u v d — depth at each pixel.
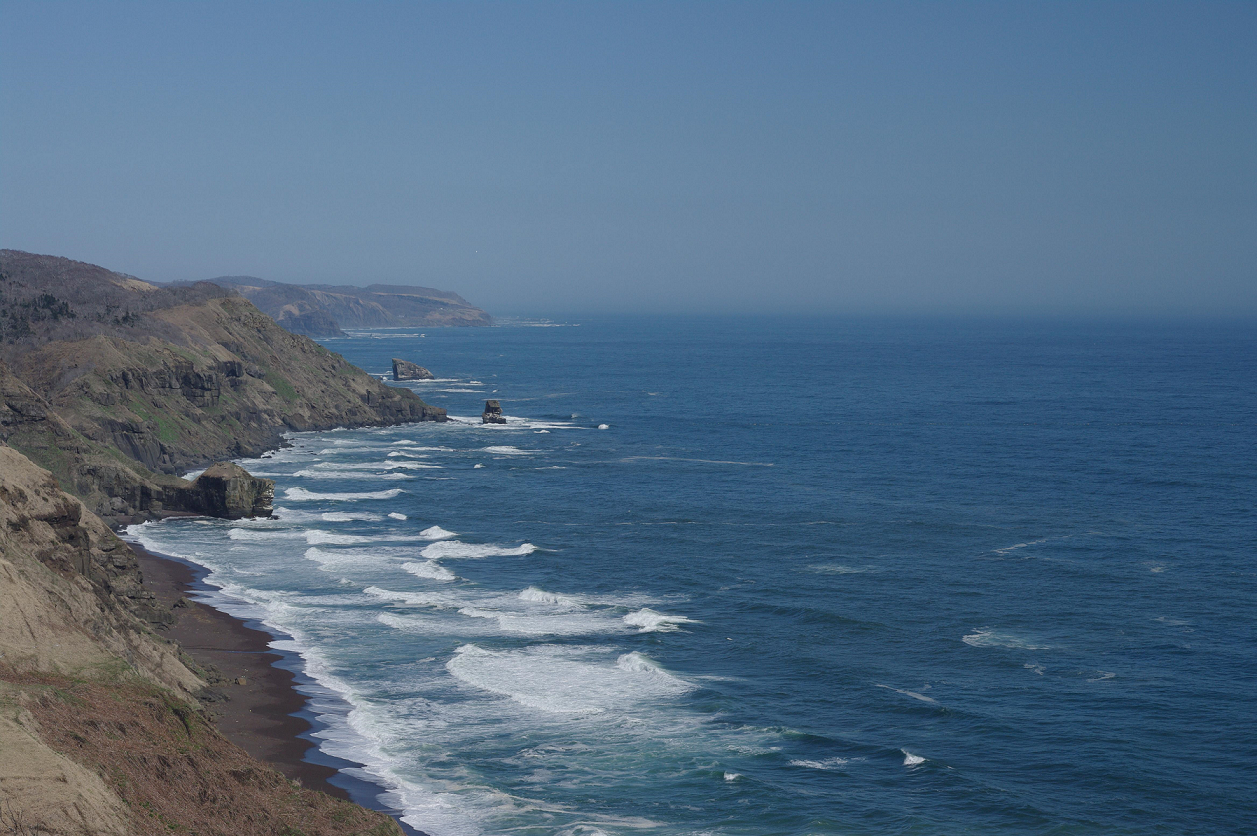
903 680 53.91
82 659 38.44
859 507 98.56
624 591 69.88
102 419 108.31
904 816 39.88
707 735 46.78
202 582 70.25
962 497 103.31
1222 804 41.22
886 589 70.38
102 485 92.19
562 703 50.03
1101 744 46.44
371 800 39.69
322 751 43.75
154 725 36.06
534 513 96.31
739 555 79.94
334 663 54.59
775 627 62.31
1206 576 73.25
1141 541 83.94
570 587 70.94
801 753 45.22
